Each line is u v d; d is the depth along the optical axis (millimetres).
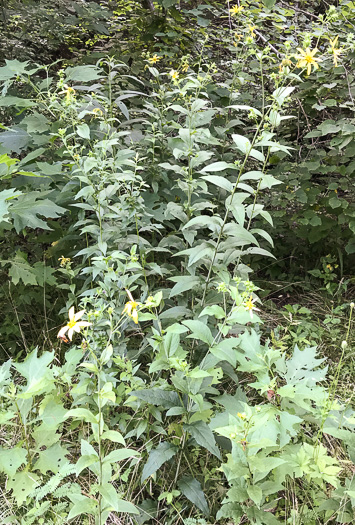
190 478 1854
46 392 2053
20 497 1700
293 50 3312
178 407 1736
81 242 2928
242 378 2473
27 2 4473
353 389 2566
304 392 1774
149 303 1593
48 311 3000
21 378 2514
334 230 3592
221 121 3416
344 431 1657
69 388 2166
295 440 1951
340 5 3504
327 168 3338
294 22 4078
